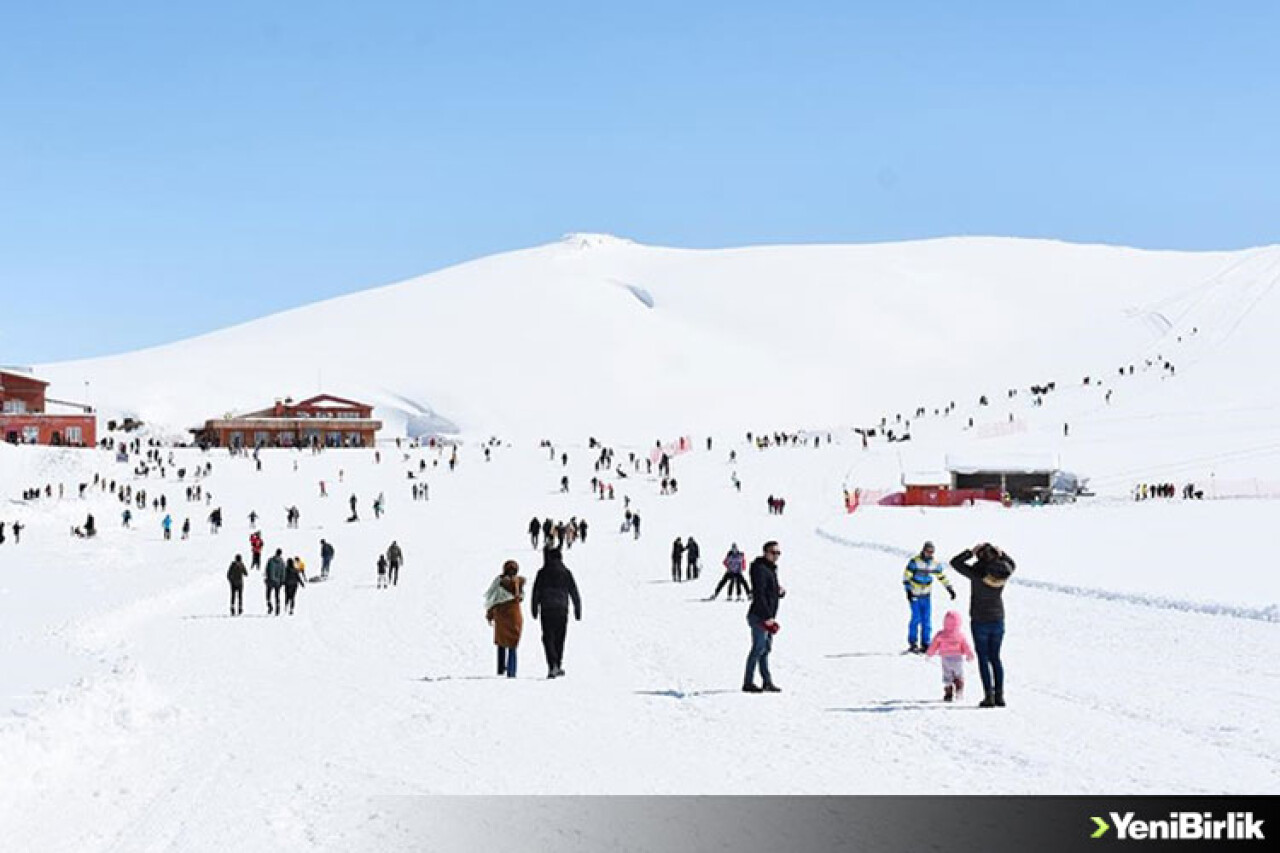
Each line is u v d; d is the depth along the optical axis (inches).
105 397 7357.3
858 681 675.4
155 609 1327.5
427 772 442.9
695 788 414.3
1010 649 819.4
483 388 7834.6
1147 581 1230.9
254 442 5364.2
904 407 7677.2
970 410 5073.8
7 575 1749.5
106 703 530.9
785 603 1159.6
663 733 520.7
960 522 2246.6
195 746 494.0
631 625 1038.4
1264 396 4576.8
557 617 717.9
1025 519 2274.9
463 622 1136.2
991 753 466.0
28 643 844.6
